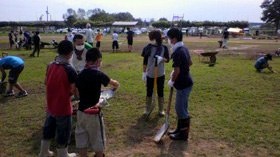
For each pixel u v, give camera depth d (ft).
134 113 30.81
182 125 23.98
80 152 17.99
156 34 28.40
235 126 27.17
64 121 18.63
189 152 22.09
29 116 29.89
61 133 18.79
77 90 18.17
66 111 18.53
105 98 17.98
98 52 17.58
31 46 106.63
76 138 17.88
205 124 27.63
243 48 114.83
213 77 50.52
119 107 32.86
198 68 61.26
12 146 23.06
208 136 24.93
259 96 37.78
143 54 29.14
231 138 24.52
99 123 17.49
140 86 42.91
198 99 36.14
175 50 22.74
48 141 19.53
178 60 22.49
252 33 272.92
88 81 17.21
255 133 25.54
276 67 63.46
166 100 35.50
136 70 57.82
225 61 73.97
